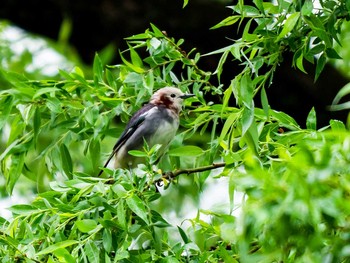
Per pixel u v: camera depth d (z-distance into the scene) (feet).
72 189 32.24
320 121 51.42
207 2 52.49
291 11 33.55
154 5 52.75
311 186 20.79
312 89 50.72
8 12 54.08
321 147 23.15
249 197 21.65
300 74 50.62
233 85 30.60
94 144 37.42
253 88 30.76
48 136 52.11
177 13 52.39
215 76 50.96
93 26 53.83
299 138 31.27
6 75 37.17
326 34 32.94
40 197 32.45
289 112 51.52
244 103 29.96
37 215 31.81
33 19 54.39
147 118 43.88
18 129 37.45
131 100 37.50
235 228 22.91
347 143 22.04
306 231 21.39
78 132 36.78
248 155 24.62
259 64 33.40
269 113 32.91
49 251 29.22
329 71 51.26
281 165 24.73
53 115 36.99
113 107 36.78
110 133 37.55
